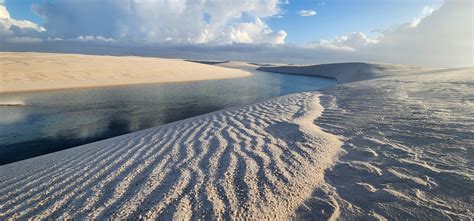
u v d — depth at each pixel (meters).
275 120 5.85
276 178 2.78
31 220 2.38
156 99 16.12
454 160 2.69
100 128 9.20
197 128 5.75
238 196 2.47
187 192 2.62
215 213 2.22
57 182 3.26
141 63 37.78
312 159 3.24
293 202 2.33
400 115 4.76
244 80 33.47
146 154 4.09
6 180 3.59
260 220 2.10
